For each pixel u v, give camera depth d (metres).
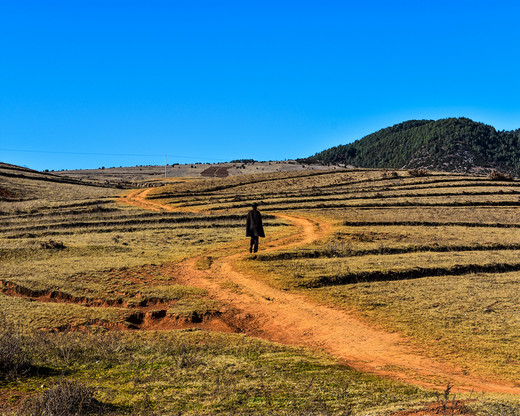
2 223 42.34
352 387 9.71
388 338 15.47
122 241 31.77
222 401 8.47
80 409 7.39
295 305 18.81
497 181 76.00
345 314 17.89
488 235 37.66
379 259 27.16
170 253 28.16
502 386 11.44
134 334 14.15
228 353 12.48
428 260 26.97
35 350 11.36
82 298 18.33
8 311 15.78
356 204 55.84
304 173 93.44
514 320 17.31
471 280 23.45
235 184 80.56
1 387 8.55
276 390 9.23
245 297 19.55
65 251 26.91
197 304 17.92
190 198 65.06
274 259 26.98
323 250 28.86
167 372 10.35
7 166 98.69
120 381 9.59
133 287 19.72
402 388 9.81
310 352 13.31
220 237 35.06
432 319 17.33
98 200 58.94
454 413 7.51
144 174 153.25
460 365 13.10
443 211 51.75
